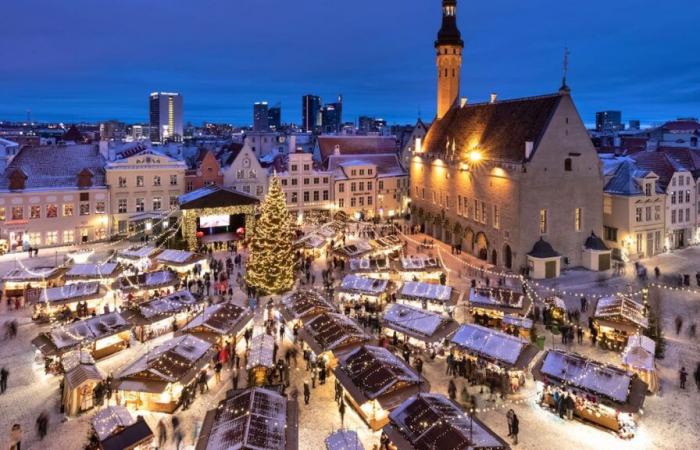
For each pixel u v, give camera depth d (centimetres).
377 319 4844
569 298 5647
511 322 4409
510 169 6706
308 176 9881
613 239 7362
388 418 3086
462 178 8006
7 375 3741
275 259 5784
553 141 6625
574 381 3312
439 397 3077
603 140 12850
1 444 3078
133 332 4703
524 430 3225
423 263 6172
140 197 8425
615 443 3084
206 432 2784
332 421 3359
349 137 11294
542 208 6638
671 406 3453
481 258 7512
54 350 3900
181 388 3522
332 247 7688
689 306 5288
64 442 3114
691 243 7888
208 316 4328
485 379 3791
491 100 8694
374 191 10500
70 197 7912
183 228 7681
